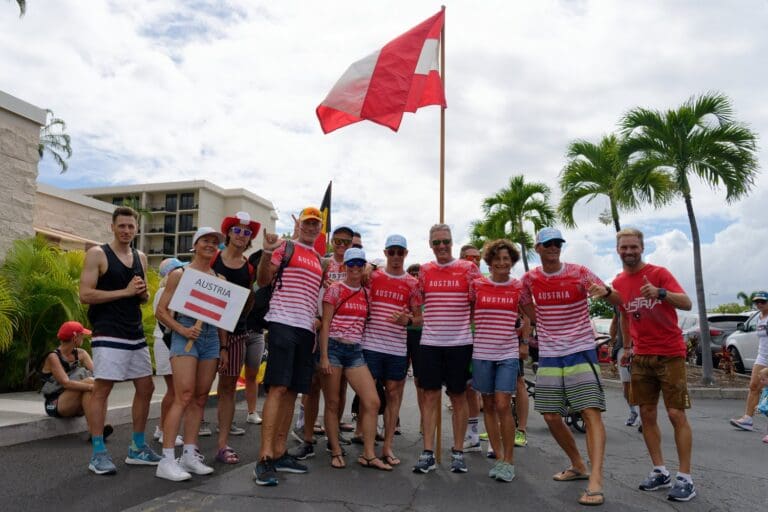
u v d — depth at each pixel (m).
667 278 4.92
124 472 4.85
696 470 5.63
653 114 13.47
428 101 6.90
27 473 4.71
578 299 4.99
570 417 7.86
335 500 4.29
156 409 7.61
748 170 12.88
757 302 8.32
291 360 4.91
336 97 6.86
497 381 5.19
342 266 6.46
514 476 5.23
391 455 5.62
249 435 6.69
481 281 5.42
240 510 3.98
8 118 10.91
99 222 18.16
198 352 4.91
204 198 64.06
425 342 5.49
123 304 4.95
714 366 16.70
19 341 9.18
